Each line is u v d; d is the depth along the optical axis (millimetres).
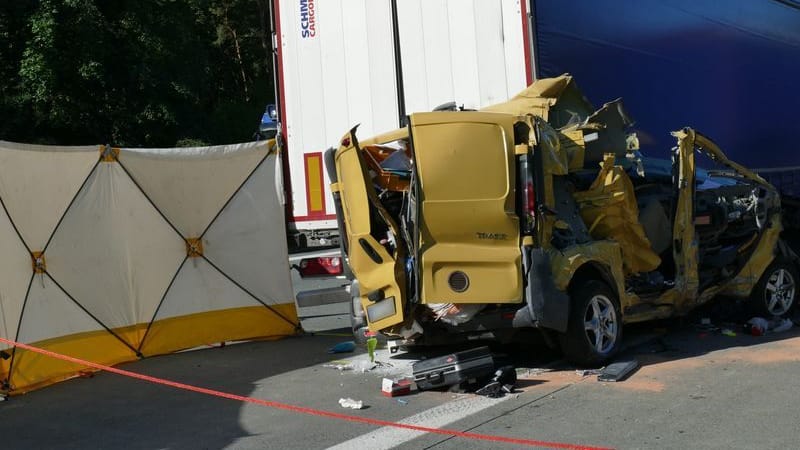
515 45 8281
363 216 6789
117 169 8336
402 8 8945
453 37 8648
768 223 8406
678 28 11031
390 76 9016
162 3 25109
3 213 7152
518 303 6395
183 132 26078
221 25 36219
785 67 14539
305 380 7191
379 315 6730
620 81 9555
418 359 7684
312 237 9562
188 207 8891
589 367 6797
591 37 9039
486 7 8438
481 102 8508
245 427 5828
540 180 6461
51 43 22078
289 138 9602
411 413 5895
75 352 7801
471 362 6281
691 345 7578
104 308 8148
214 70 35656
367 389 6699
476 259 6332
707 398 5805
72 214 7871
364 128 9188
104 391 7191
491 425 5469
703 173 9055
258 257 9352
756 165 13297
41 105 22938
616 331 6922
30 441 5812
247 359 8312
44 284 7547
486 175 6371
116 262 8297
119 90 24406
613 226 7270
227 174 9172
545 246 6457
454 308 6609
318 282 10562
